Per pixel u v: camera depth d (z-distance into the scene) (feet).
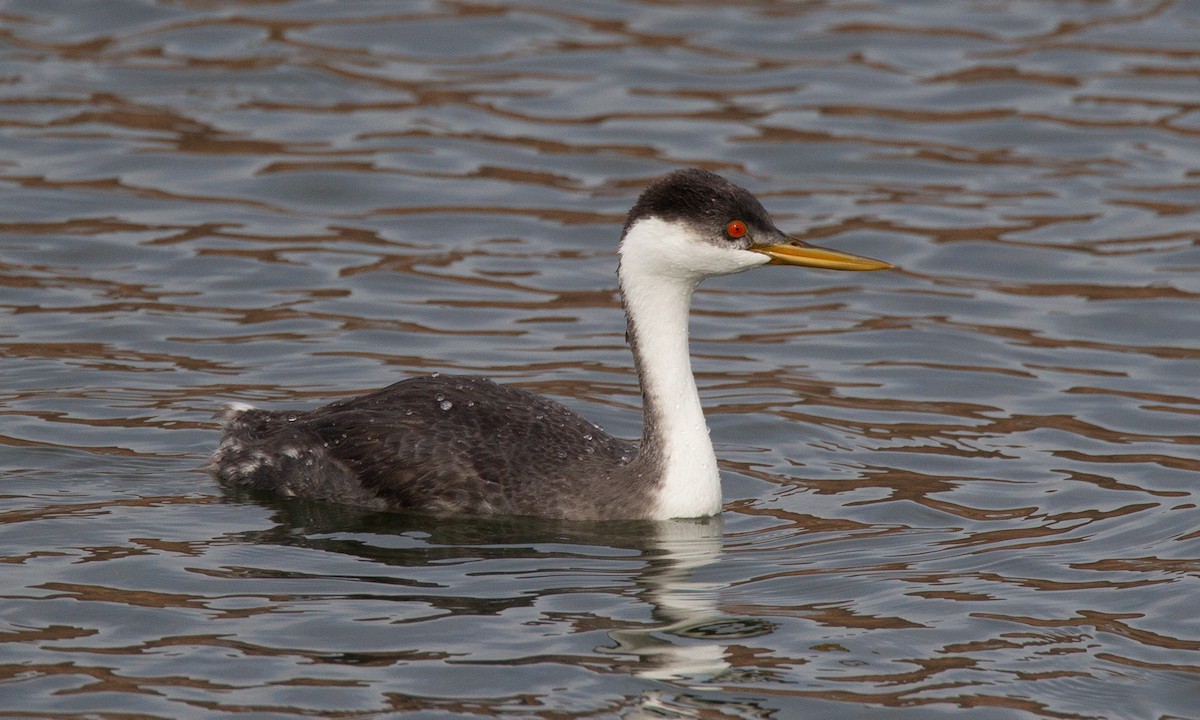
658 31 84.33
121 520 40.75
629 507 41.68
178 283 58.65
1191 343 55.36
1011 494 43.80
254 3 85.30
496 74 78.64
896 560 39.17
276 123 72.74
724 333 57.06
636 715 30.91
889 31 84.58
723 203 40.93
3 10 82.12
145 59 77.87
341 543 39.81
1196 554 39.52
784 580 37.73
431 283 59.67
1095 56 81.76
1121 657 33.91
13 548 38.47
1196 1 87.15
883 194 68.18
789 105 76.23
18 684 31.55
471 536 40.52
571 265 61.93
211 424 47.62
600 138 72.59
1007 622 35.50
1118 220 65.77
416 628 34.55
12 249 60.49
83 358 52.06
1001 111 75.87
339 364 52.54
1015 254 62.85
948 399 51.06
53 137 69.82
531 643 33.91
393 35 82.23
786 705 31.50
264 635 34.06
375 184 67.62
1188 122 74.74
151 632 34.06
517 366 53.01
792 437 48.19
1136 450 46.80
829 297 60.44
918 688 32.27
